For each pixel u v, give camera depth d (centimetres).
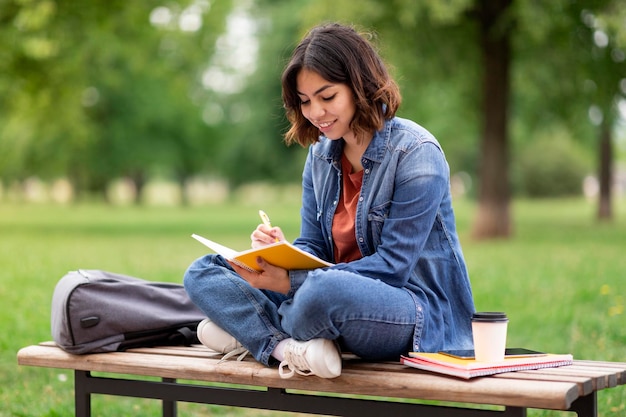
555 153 5219
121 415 532
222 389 373
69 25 2120
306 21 1844
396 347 359
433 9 1672
